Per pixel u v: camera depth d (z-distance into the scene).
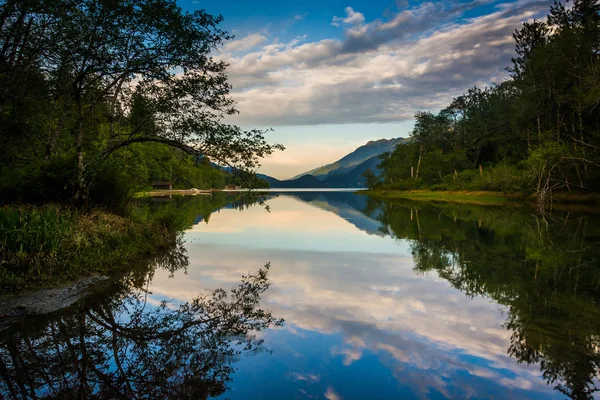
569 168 27.27
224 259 10.54
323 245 13.05
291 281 8.12
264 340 5.00
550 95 34.59
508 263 9.87
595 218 19.95
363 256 10.99
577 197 27.69
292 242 13.73
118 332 5.26
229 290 7.40
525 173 30.33
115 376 4.07
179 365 4.32
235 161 11.10
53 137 13.24
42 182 11.62
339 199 55.81
